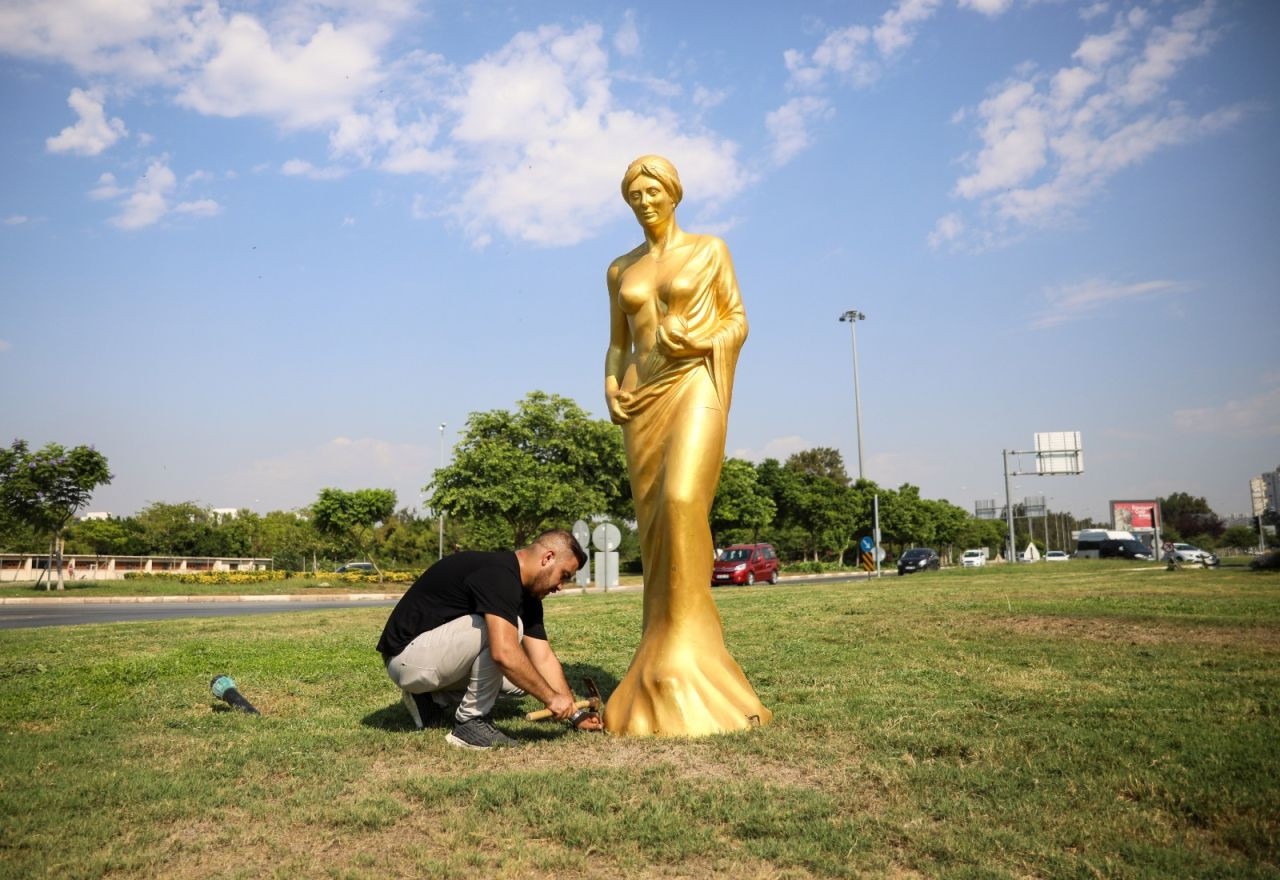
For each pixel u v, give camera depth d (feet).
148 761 15.48
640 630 34.68
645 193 20.02
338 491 150.20
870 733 16.90
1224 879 10.23
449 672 16.90
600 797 13.08
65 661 27.09
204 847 11.46
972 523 358.43
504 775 14.33
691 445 18.29
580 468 142.20
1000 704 19.38
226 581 127.03
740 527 180.55
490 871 10.72
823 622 35.78
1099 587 53.88
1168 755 14.80
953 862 10.84
